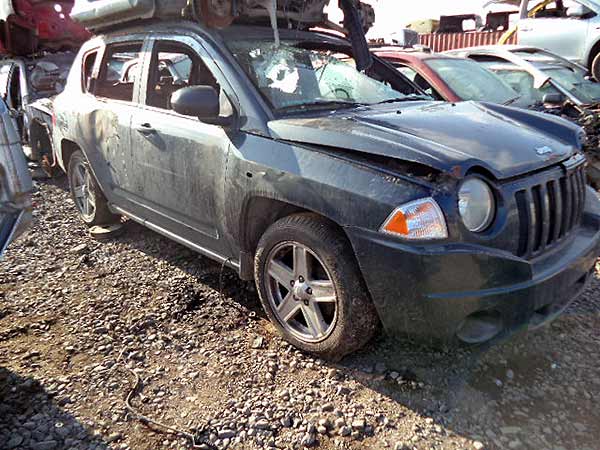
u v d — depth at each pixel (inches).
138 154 153.9
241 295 147.6
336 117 122.0
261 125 120.0
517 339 121.0
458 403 102.9
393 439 94.6
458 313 95.6
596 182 211.9
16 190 106.6
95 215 193.9
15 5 295.7
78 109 183.8
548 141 120.1
